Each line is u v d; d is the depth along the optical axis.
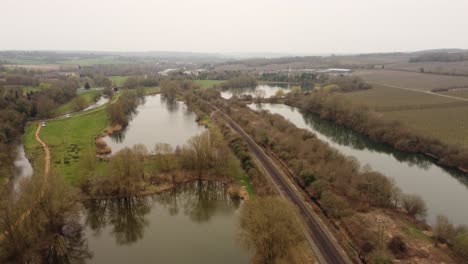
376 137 132.50
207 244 64.50
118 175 79.75
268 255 50.97
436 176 98.69
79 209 73.00
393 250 56.03
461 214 74.50
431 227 65.50
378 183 76.38
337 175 82.81
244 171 94.94
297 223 57.59
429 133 121.88
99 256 61.69
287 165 96.56
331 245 58.28
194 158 91.62
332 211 68.69
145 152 97.62
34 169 97.00
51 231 62.53
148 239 67.06
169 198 85.31
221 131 132.12
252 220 53.38
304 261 53.53
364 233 59.75
